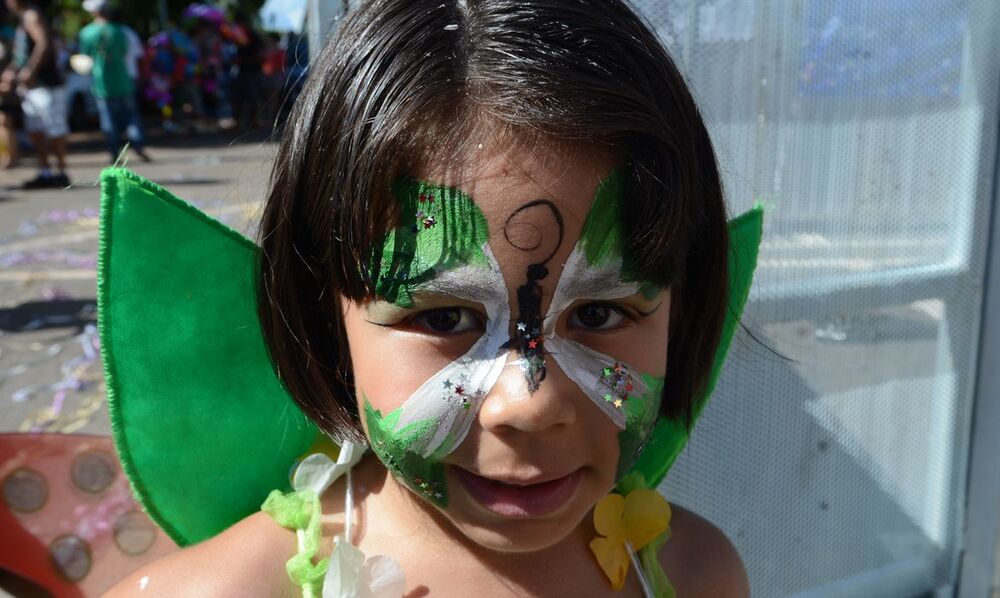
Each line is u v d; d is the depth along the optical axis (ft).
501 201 2.99
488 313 3.08
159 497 3.91
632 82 3.19
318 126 3.33
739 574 4.47
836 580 6.97
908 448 7.18
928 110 6.68
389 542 3.72
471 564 3.69
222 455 3.98
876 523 7.14
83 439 4.53
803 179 6.23
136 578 3.59
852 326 6.68
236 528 3.72
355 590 3.34
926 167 6.77
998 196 7.04
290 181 3.46
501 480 3.14
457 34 3.15
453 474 3.23
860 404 6.88
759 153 6.02
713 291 3.85
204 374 3.89
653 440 4.50
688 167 3.38
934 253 6.97
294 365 3.63
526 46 3.10
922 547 7.40
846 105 6.31
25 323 14.40
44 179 27.61
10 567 4.39
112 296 3.68
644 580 4.06
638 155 3.15
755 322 6.21
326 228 3.31
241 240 3.91
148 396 3.80
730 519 6.36
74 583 4.51
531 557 3.77
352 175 3.13
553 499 3.20
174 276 3.78
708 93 5.75
